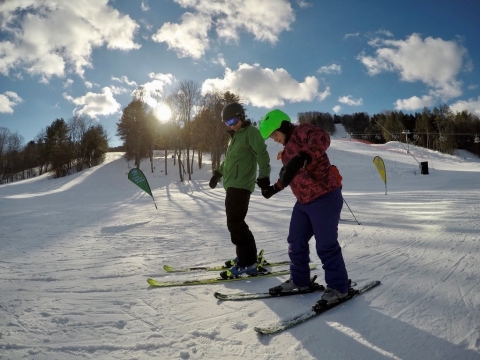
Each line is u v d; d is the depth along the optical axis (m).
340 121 87.44
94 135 50.66
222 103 33.62
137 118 39.62
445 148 53.88
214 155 32.94
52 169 48.53
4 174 57.56
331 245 2.38
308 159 2.15
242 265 3.14
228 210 3.17
